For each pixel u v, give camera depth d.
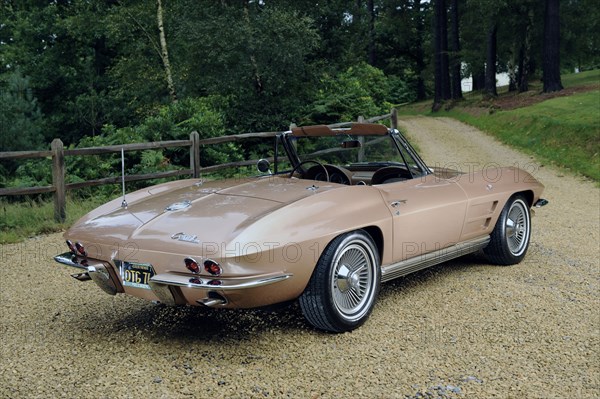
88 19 23.81
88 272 3.73
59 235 7.33
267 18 14.89
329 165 4.79
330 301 3.58
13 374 3.22
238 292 3.22
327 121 15.89
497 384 3.04
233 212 3.59
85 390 3.01
